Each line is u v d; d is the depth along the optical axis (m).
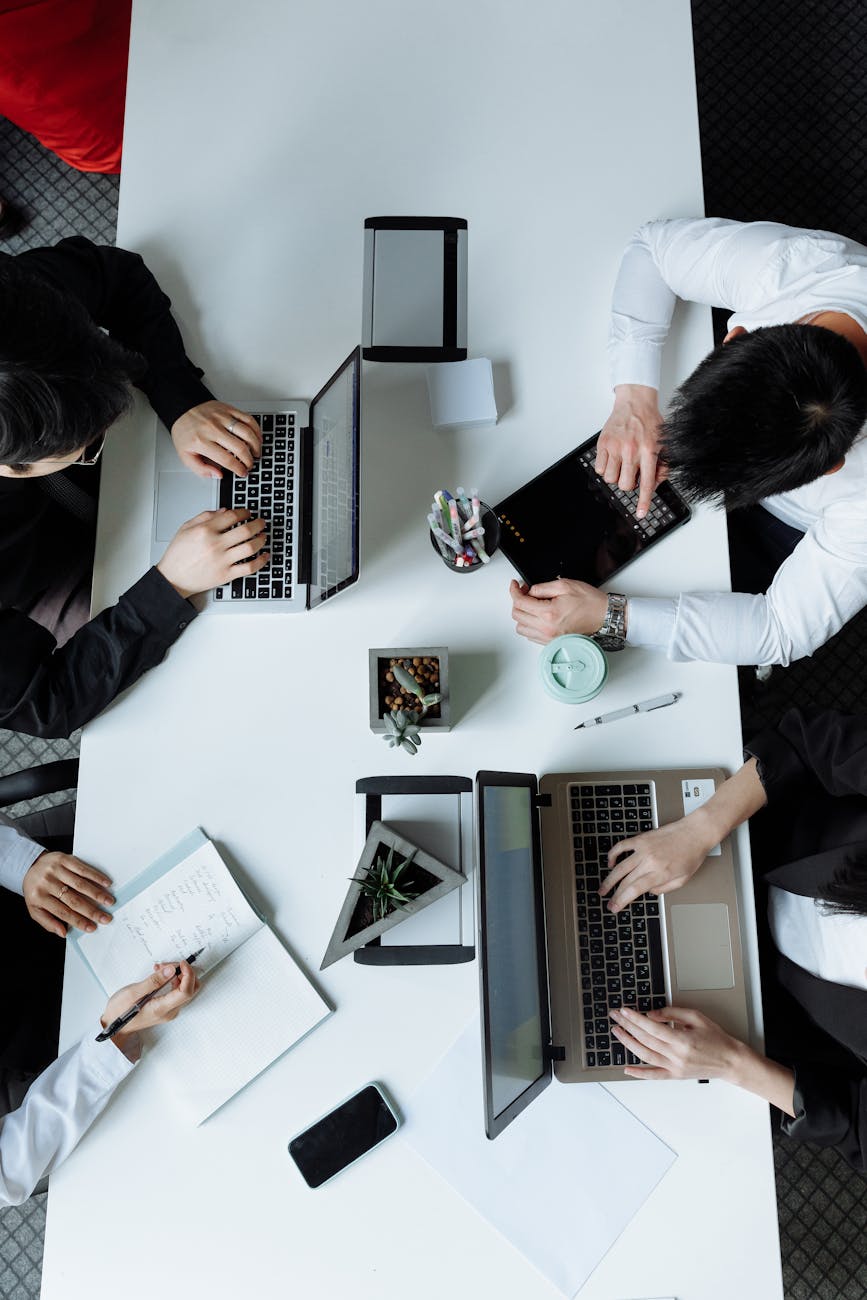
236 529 1.14
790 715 1.20
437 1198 1.08
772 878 1.18
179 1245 1.07
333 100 1.33
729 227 1.20
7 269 0.94
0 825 1.23
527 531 1.22
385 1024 1.12
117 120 1.70
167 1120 1.10
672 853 1.12
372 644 1.21
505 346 1.27
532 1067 1.05
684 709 1.19
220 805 1.17
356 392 1.06
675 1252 1.06
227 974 1.13
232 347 1.28
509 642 1.20
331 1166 1.08
